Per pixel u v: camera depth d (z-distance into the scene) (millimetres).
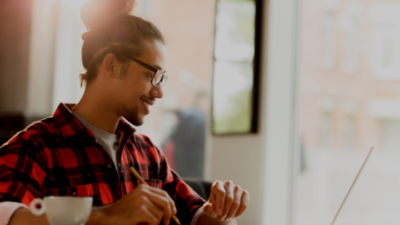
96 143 1055
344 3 3494
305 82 3371
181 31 5230
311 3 3369
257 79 3031
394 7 3469
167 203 788
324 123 3461
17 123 4559
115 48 1034
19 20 4965
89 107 1088
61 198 669
